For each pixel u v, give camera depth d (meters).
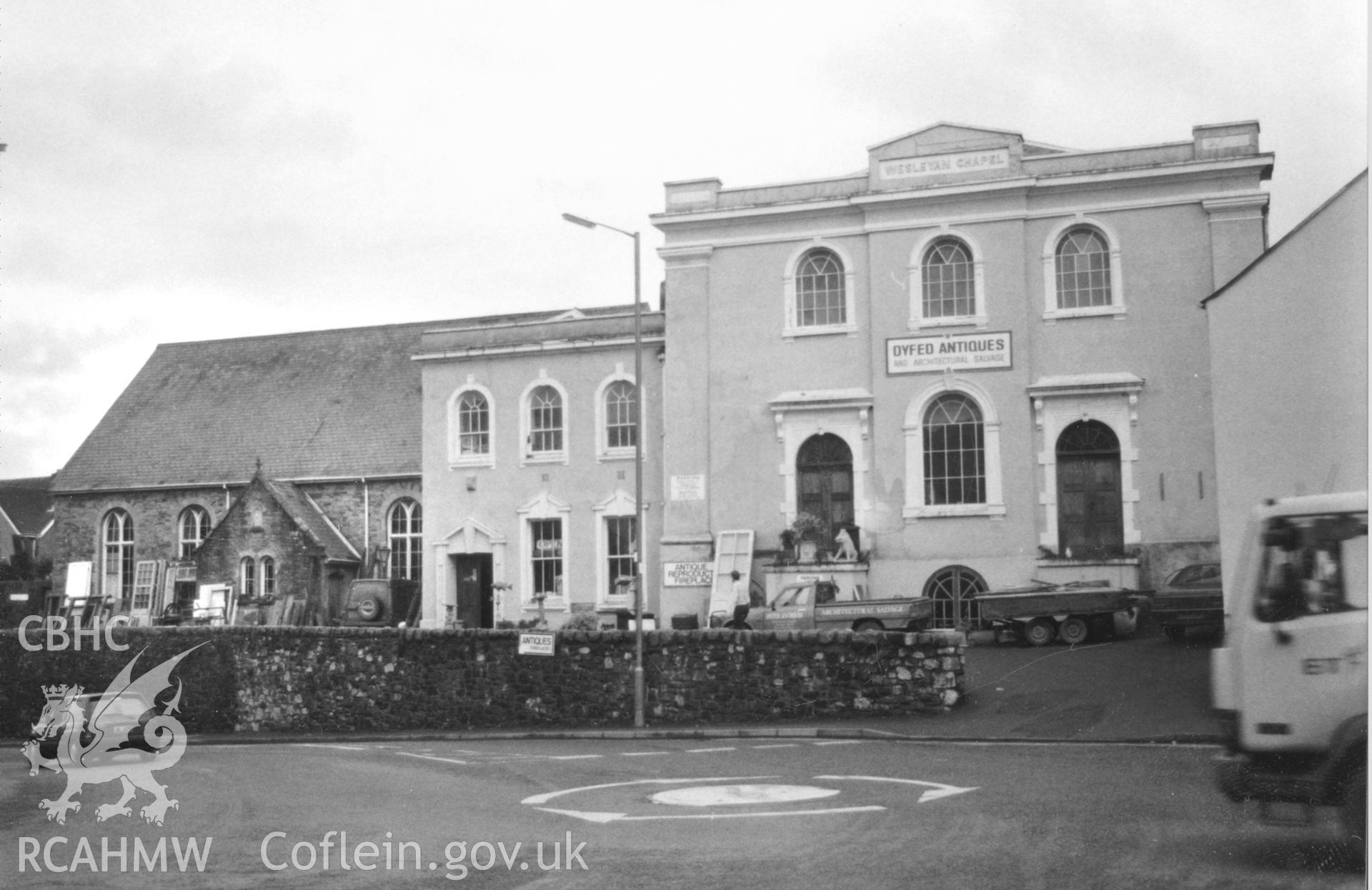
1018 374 32.03
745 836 11.65
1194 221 31.16
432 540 38.09
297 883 10.34
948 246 32.97
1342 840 9.76
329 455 45.06
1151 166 31.28
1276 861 9.96
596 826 12.56
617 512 36.31
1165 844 10.66
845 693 23.75
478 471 37.84
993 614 28.25
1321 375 13.60
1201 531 30.48
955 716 22.58
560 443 37.28
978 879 9.47
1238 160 30.58
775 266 34.22
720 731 23.08
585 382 37.03
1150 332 31.27
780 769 16.80
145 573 45.44
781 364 33.94
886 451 32.75
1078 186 31.81
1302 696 9.88
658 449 35.97
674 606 33.97
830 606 29.17
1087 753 17.72
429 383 38.66
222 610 40.59
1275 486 16.75
